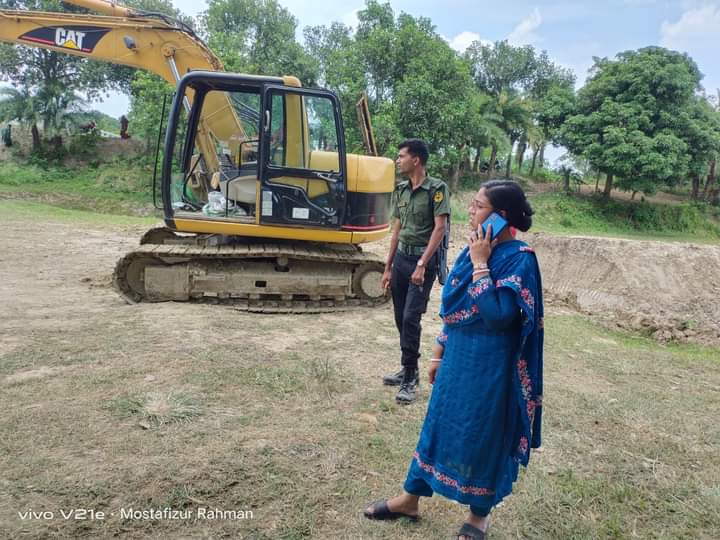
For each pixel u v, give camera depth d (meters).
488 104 32.72
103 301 6.72
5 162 31.11
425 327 6.80
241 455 3.25
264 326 6.07
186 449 3.27
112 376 4.25
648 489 3.33
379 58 23.92
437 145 24.05
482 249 2.31
